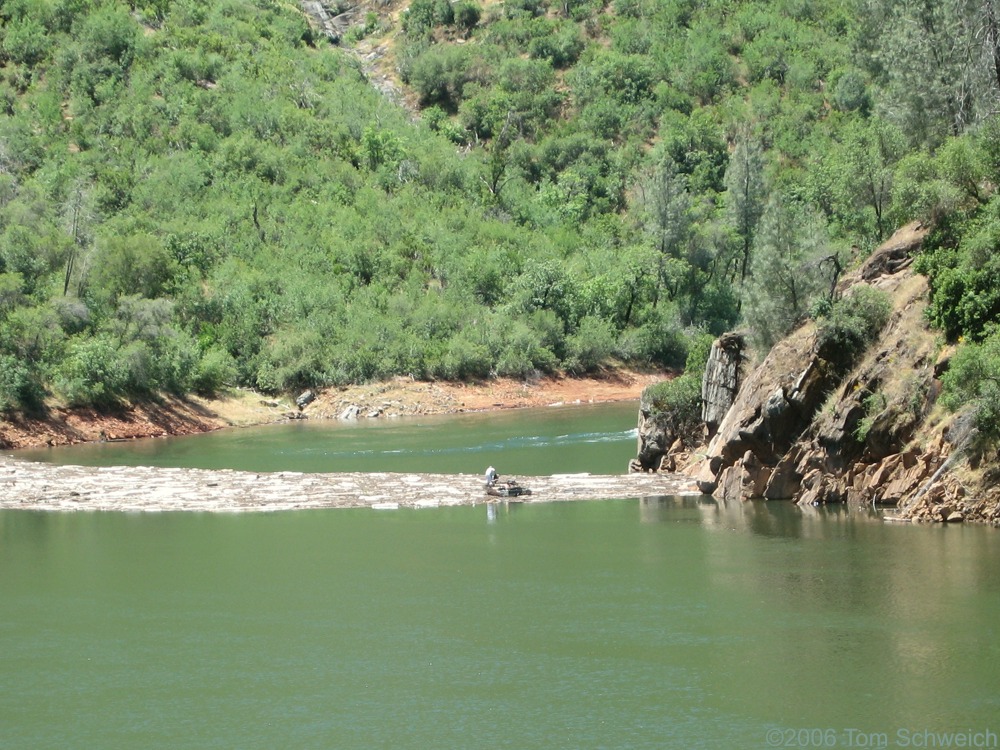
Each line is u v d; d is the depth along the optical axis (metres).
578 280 146.62
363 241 144.62
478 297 142.62
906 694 30.58
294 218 147.25
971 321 51.81
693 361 74.56
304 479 67.56
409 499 60.75
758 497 58.34
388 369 126.25
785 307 62.16
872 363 55.72
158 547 49.62
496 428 99.19
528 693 31.48
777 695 30.78
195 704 31.33
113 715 30.70
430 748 28.16
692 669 32.91
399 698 31.34
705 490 60.59
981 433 49.81
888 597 38.88
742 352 63.94
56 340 102.69
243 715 30.50
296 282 133.25
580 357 137.50
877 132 77.50
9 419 94.25
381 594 41.41
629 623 37.22
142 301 111.56
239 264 134.75
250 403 116.94
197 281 128.88
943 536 47.22
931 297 54.78
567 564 45.19
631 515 55.12
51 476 70.12
